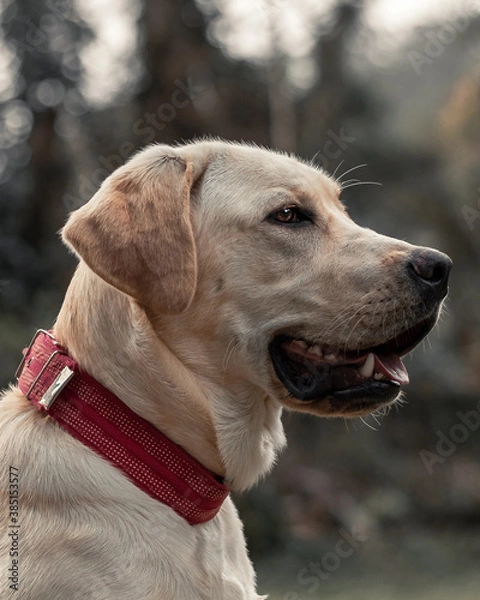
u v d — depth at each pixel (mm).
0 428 3137
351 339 3350
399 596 8852
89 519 2926
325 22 15570
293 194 3506
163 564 2945
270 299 3383
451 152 16766
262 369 3363
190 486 3107
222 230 3412
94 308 3182
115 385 3111
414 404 14523
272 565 10258
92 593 2822
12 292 10273
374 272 3357
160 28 12734
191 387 3209
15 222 11320
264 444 3453
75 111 11812
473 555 11070
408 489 13391
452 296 16094
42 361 3172
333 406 3414
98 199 3250
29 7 10883
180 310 3117
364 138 15633
